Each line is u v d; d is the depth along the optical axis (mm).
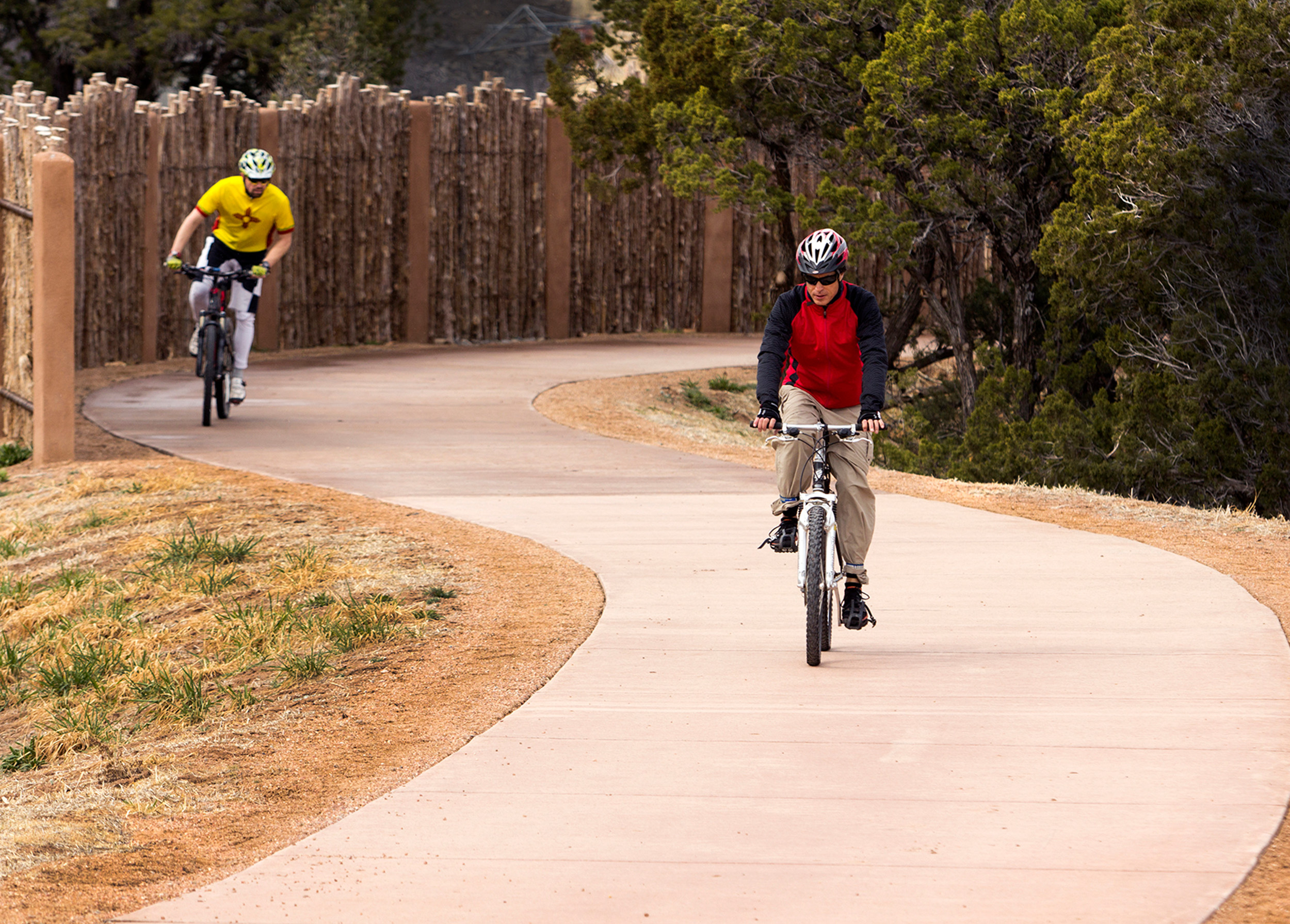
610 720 15523
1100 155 48344
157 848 12625
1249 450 46562
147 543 26734
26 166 36688
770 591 21766
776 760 14125
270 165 38906
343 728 16250
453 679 17781
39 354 35125
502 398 48656
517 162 73875
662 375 61312
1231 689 16406
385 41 122062
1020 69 52906
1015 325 59438
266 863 11719
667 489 31078
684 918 10555
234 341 41312
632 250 80750
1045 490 33219
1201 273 47469
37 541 28594
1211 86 46375
